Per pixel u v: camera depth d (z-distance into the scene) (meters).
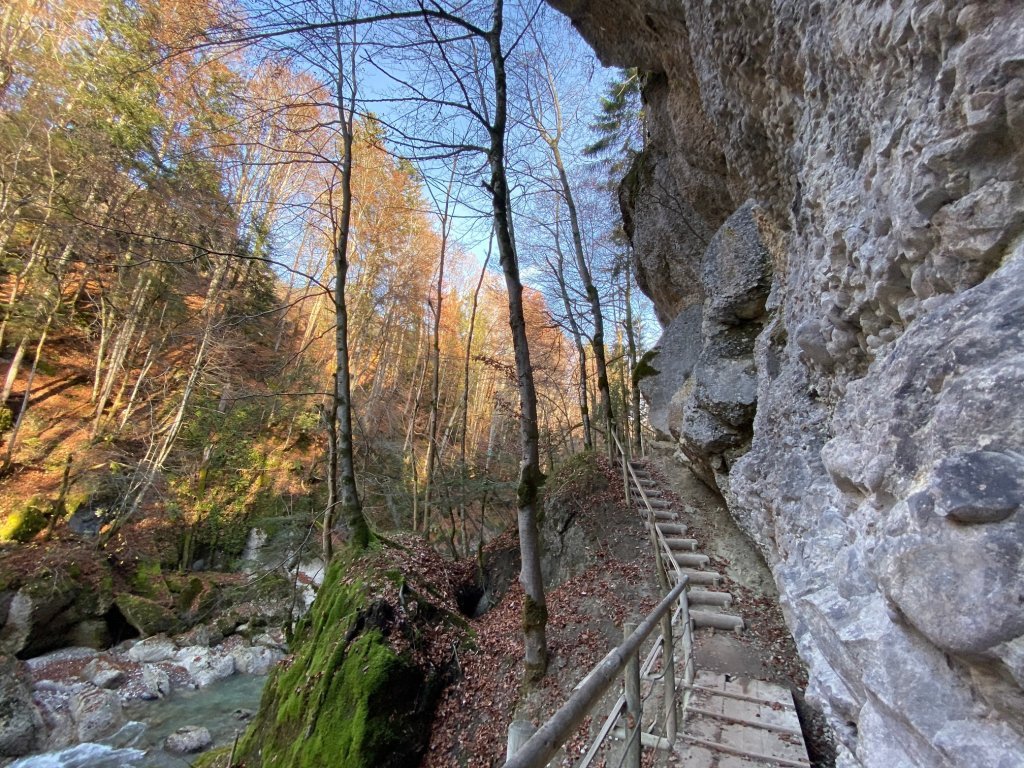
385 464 14.09
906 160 1.91
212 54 5.14
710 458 7.84
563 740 1.29
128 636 10.88
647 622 2.66
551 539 10.13
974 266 1.63
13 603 9.68
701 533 8.55
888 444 1.66
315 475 15.83
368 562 7.65
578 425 13.70
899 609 1.47
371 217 16.55
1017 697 1.13
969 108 1.53
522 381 5.93
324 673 6.07
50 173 11.31
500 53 5.91
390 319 19.50
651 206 11.73
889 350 2.04
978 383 1.28
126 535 12.20
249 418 15.08
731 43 3.99
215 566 13.54
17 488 11.77
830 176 2.89
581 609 7.41
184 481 13.98
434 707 6.25
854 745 2.22
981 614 1.13
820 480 3.39
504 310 20.70
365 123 9.16
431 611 7.27
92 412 14.21
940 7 1.65
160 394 14.86
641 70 10.05
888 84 2.12
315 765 5.33
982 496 1.16
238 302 14.26
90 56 11.55
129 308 13.62
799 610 2.82
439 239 18.86
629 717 2.48
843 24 2.38
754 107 4.23
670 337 11.69
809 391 3.87
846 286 2.62
